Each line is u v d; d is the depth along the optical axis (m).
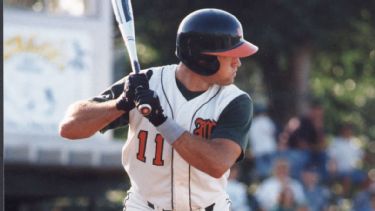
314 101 42.44
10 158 33.59
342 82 58.41
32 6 35.44
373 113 61.84
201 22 14.09
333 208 42.69
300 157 41.16
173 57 51.50
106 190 36.31
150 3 50.19
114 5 14.49
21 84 34.91
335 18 50.38
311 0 49.53
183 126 14.15
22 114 34.78
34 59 35.16
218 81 14.20
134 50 14.32
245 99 14.27
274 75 52.56
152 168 14.34
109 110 13.91
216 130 14.09
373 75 58.16
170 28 50.81
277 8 49.50
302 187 39.12
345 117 60.28
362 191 42.12
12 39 34.75
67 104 35.81
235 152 13.92
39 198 36.97
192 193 14.47
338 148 44.72
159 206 14.54
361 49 54.41
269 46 49.84
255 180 42.16
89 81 36.22
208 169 13.74
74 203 37.88
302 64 51.81
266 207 37.16
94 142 35.09
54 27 35.66
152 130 14.20
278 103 52.28
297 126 41.78
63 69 35.72
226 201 14.80
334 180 43.53
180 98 14.20
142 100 13.52
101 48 36.47
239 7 49.81
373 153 60.69
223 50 14.05
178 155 14.22
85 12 36.38
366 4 51.28
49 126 35.31
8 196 35.28
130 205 14.68
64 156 34.34
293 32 49.94
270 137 41.38
